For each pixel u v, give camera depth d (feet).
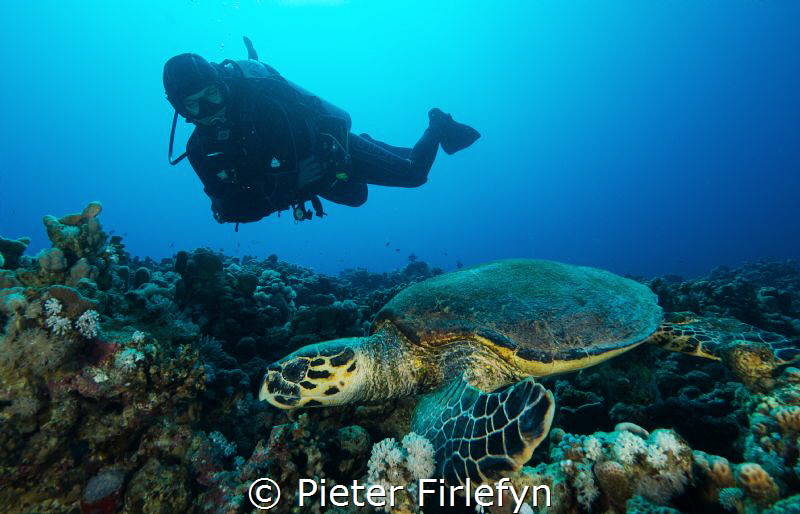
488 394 3.10
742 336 4.22
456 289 4.45
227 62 5.32
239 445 3.58
